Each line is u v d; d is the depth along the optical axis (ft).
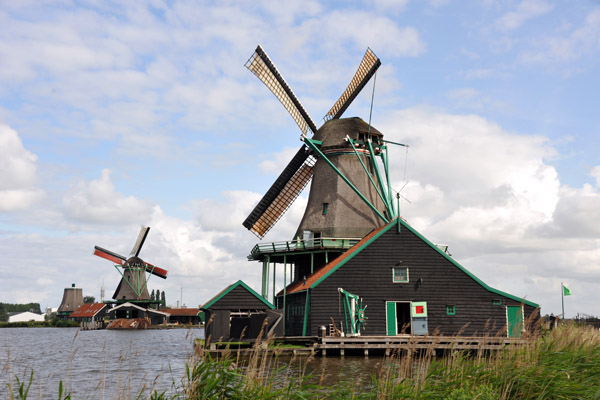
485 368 42.73
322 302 115.85
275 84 160.97
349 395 38.88
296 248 138.82
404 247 119.55
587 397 40.57
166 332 278.26
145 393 60.80
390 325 116.26
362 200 149.69
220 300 111.65
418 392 37.65
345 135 151.84
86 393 61.57
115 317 362.12
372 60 153.17
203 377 34.53
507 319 117.29
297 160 165.37
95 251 359.87
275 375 37.96
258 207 167.63
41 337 238.89
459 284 118.62
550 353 46.32
